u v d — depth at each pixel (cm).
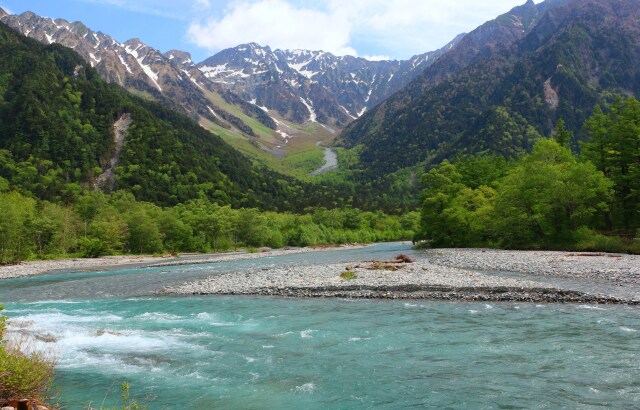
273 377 1609
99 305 3447
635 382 1447
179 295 3844
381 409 1303
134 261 9106
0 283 5475
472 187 10600
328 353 1905
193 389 1494
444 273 4144
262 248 13475
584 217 6800
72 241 10662
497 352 1830
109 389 1495
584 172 6700
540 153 8031
